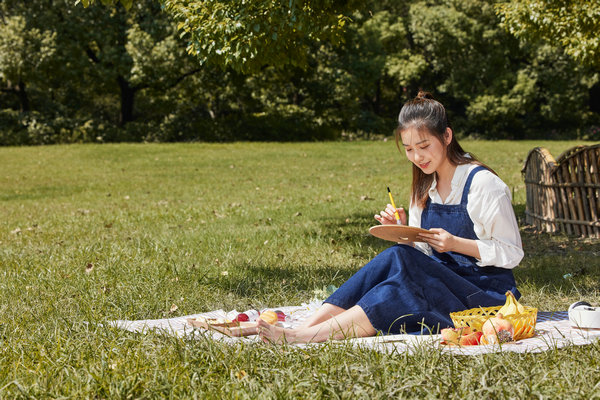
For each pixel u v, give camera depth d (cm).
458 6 3862
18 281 562
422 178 371
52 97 3766
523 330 330
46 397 267
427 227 371
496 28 3753
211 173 1973
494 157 2178
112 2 496
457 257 362
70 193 1584
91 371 291
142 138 3362
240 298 501
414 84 4131
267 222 962
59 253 714
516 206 1055
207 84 3291
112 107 4216
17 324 415
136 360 309
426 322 339
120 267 609
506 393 257
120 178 1891
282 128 3600
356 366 287
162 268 601
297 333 329
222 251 704
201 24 682
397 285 335
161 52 2894
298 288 529
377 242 761
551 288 516
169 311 461
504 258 346
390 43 3962
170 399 265
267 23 664
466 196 353
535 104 3925
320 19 695
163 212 1140
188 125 3469
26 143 3170
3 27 2961
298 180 1722
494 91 3872
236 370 295
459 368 292
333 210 1092
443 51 3784
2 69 2884
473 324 327
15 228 990
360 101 4497
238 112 3778
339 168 2031
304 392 267
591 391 255
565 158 805
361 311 333
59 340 346
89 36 3048
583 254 678
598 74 3653
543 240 780
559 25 1023
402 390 263
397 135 360
